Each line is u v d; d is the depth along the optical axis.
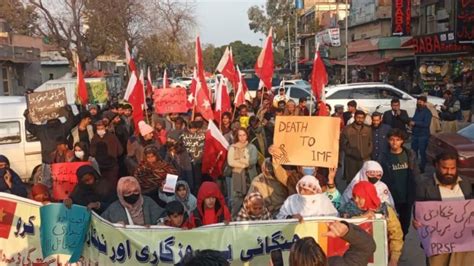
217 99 11.93
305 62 68.25
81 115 11.99
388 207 5.42
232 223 5.33
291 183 6.41
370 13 49.53
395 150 6.92
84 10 35.22
